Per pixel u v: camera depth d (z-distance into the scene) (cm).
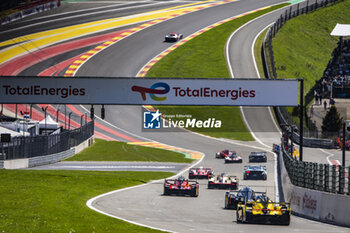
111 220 8656
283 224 8781
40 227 7850
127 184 14350
